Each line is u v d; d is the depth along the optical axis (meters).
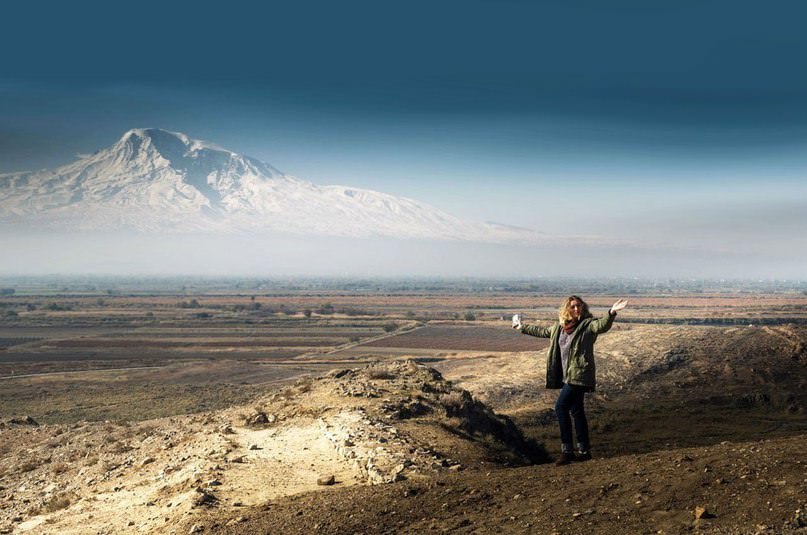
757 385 40.16
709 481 9.05
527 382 44.41
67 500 18.33
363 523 10.79
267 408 27.77
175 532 12.67
